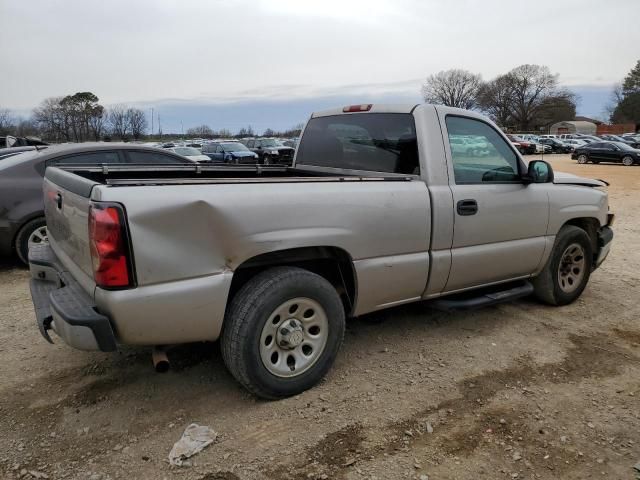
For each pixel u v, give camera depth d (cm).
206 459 268
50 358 379
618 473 262
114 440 283
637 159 3231
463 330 439
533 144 4462
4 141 1842
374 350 397
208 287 282
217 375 354
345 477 256
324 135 458
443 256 379
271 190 302
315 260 354
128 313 263
